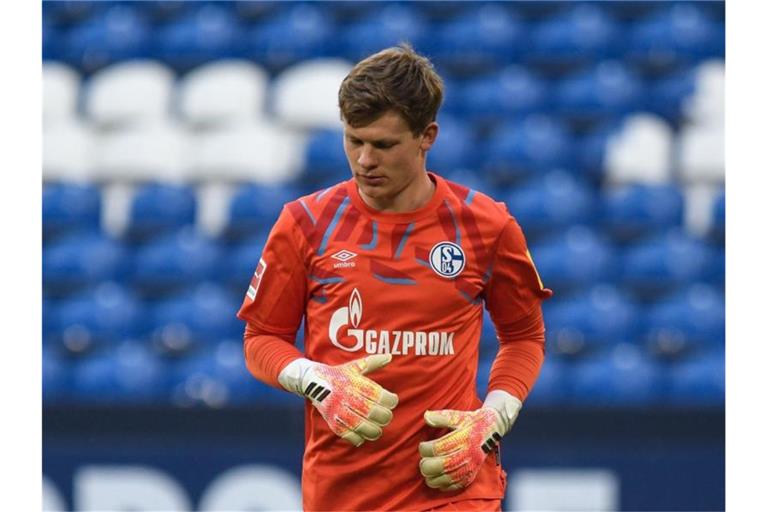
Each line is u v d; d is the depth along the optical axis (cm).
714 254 3234
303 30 3750
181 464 2119
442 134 3416
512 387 1330
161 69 3747
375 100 1178
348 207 1290
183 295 3206
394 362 1267
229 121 3566
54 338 3145
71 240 3369
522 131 3438
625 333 2994
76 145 3544
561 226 3222
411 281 1266
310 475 1316
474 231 1291
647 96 3572
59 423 2142
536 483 2053
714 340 3014
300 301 1309
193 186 3450
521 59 3700
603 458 2047
